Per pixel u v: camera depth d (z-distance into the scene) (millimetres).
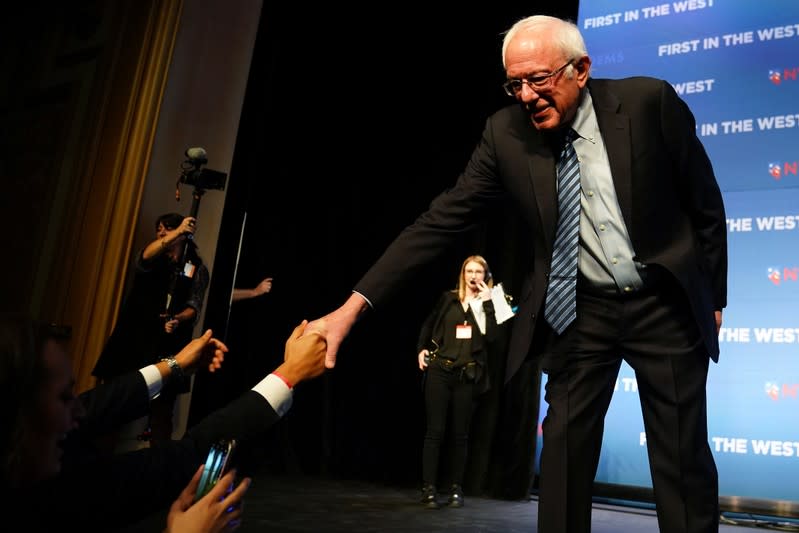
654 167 1478
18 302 4234
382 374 5109
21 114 4793
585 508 1510
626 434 3994
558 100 1466
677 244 1499
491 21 4992
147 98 4055
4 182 4691
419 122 5234
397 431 4930
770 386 3678
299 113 5395
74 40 4629
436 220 1680
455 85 5109
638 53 4344
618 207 1506
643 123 1491
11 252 4438
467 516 3367
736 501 3631
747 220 3867
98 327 3818
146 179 4023
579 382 1557
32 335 795
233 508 819
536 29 1481
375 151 5379
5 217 4578
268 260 5293
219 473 835
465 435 3896
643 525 3287
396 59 5316
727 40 4098
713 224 1547
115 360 3307
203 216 4344
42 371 789
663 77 4234
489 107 4953
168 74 4137
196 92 4336
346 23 5410
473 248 4875
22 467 793
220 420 974
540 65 1447
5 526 758
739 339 3789
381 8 5340
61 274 4043
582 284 1559
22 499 781
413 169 5230
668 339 1500
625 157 1478
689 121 1533
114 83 4234
